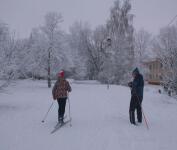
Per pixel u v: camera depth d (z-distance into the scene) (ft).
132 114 29.86
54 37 120.16
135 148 20.61
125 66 151.12
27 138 23.47
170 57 55.93
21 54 52.42
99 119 32.91
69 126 28.73
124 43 150.71
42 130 26.71
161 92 77.00
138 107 30.09
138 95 29.53
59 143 21.98
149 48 210.38
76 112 38.37
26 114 36.63
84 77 213.87
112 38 152.46
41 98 60.39
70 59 124.67
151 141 22.66
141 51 210.59
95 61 212.23
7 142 22.06
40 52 116.37
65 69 124.77
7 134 24.81
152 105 46.96
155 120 32.37
